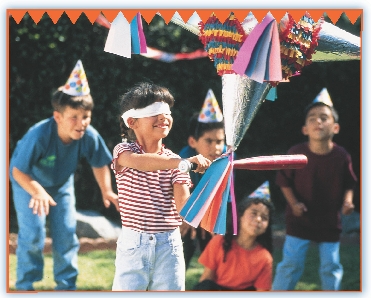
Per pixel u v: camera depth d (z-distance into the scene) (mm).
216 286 4242
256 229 4223
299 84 7641
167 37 7285
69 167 4738
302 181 4688
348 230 6949
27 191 4457
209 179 2771
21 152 4520
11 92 7004
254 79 2615
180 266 3164
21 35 6988
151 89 3174
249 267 4234
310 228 4621
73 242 4742
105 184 4891
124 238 3133
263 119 7727
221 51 2799
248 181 7801
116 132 7199
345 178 4754
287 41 2773
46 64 7051
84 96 4570
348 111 7664
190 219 2746
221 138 4770
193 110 7426
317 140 4680
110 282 5090
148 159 2941
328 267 4609
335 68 7582
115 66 7176
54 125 4637
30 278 4602
